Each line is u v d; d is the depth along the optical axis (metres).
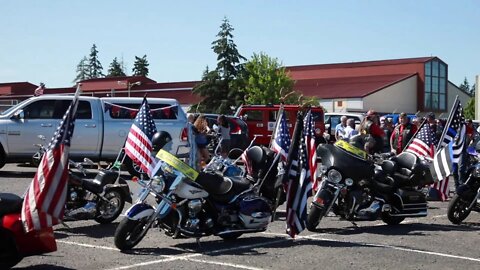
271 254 8.30
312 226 10.05
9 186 14.93
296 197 9.20
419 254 8.48
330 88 67.44
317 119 27.45
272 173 9.51
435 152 13.07
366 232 10.15
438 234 10.07
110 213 10.47
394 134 16.70
